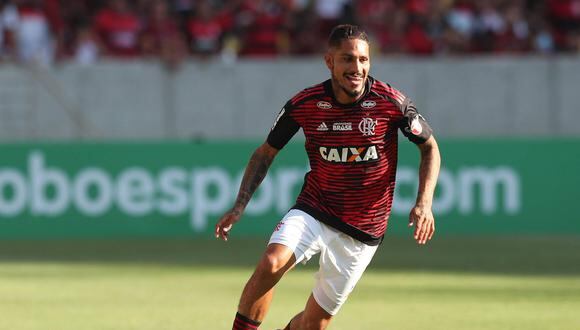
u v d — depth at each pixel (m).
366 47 20.31
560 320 29.61
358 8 76.25
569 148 59.62
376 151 21.12
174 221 57.94
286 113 21.34
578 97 71.94
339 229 21.34
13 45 71.25
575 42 76.31
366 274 41.41
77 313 30.77
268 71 70.50
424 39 75.31
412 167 58.34
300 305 32.81
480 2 77.56
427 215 20.61
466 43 75.75
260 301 20.69
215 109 70.50
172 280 39.38
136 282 38.72
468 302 33.31
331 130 21.02
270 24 73.44
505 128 71.81
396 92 21.09
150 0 74.12
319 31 75.56
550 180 59.56
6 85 69.12
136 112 69.88
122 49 72.94
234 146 58.34
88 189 57.34
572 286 37.69
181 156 58.00
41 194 57.03
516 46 76.12
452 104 71.56
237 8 75.31
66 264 45.28
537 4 78.25
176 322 29.06
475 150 59.19
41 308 31.83
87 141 57.38
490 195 59.25
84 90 69.62
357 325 28.58
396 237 57.28
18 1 72.12
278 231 21.09
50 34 73.12
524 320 29.61
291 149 58.25
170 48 70.00
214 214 58.16
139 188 57.75
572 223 59.66
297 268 43.53
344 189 21.23
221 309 31.58
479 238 57.25
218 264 45.06
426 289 36.72
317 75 70.75
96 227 57.31
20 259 47.34
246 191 21.91
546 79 71.94
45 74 69.44
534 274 41.59
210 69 70.31
